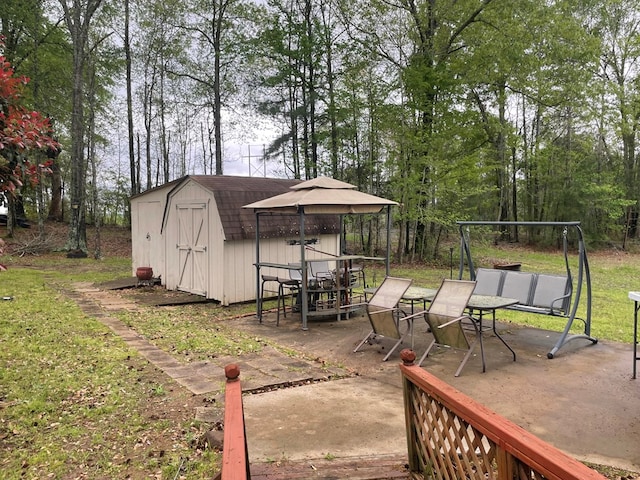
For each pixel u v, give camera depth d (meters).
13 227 19.23
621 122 19.28
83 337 6.11
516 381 4.39
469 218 15.49
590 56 14.48
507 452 1.54
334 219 10.77
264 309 8.50
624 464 2.84
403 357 2.54
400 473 2.64
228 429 1.81
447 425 2.11
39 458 3.03
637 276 14.44
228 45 19.69
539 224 5.82
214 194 8.98
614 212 21.08
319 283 7.70
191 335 6.36
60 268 13.70
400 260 16.06
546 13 13.95
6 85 3.12
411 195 14.26
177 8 20.88
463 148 15.30
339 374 4.70
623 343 5.82
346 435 3.25
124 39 21.33
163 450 3.12
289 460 2.88
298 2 18.42
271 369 4.84
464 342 4.70
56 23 19.66
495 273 6.31
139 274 10.71
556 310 5.67
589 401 3.88
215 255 9.05
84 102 20.94
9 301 8.41
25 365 4.93
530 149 22.09
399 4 15.92
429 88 14.09
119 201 24.80
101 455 3.07
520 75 15.07
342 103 16.53
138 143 24.27
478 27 15.23
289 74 18.39
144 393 4.16
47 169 3.44
